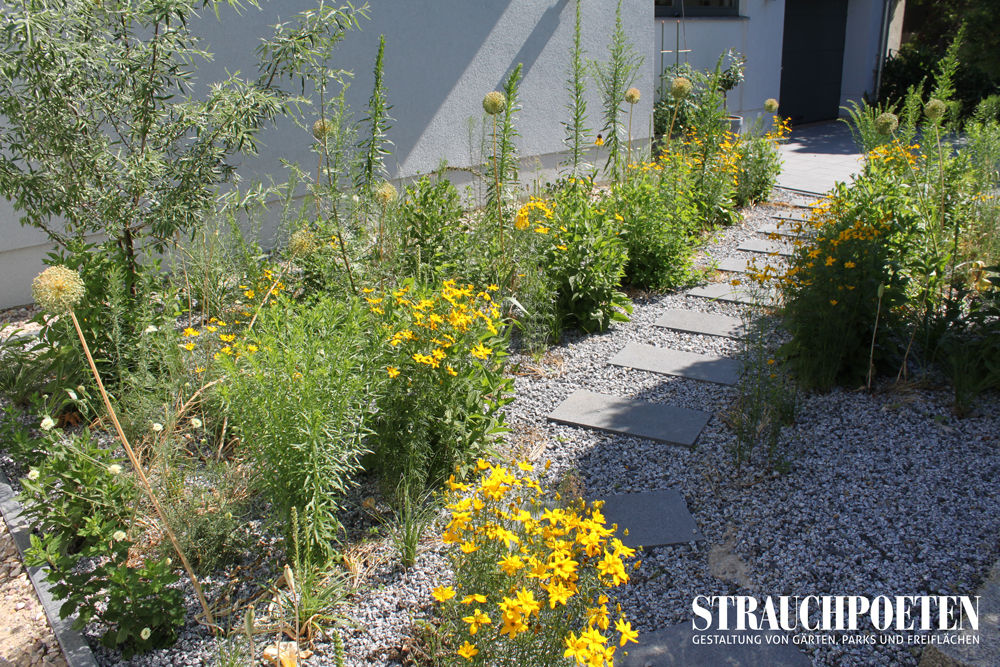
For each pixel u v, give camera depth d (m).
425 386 2.85
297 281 4.35
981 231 5.38
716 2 12.49
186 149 3.88
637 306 5.34
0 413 3.66
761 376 3.56
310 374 2.48
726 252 6.57
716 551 2.70
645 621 2.38
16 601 2.55
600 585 2.00
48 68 3.29
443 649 2.13
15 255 5.07
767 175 8.45
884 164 5.82
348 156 5.28
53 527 2.61
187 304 4.37
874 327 3.66
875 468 3.15
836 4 16.44
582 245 4.71
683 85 7.16
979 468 3.11
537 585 1.92
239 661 2.08
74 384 3.45
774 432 3.22
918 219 4.60
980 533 2.71
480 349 2.94
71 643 2.29
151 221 3.66
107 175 3.62
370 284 4.23
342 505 2.83
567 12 8.19
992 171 6.02
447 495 2.53
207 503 2.69
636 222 5.52
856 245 3.80
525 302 4.54
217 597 2.48
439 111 7.15
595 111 8.90
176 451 2.94
